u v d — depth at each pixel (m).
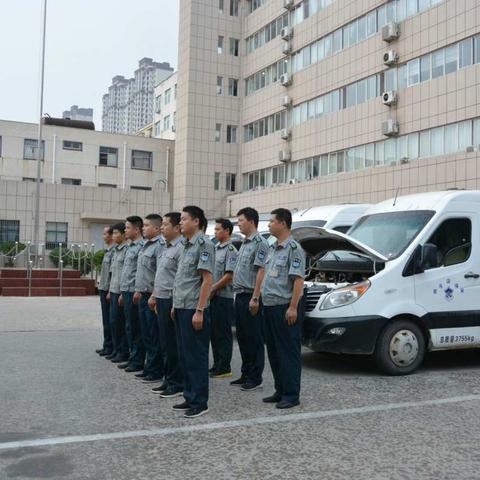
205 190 37.88
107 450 4.56
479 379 7.16
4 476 4.04
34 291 18.31
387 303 7.29
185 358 5.66
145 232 7.39
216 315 7.41
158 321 6.45
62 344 9.66
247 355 6.82
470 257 7.82
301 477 4.05
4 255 21.14
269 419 5.42
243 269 6.89
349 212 11.55
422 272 7.49
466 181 20.42
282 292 5.86
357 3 27.61
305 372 7.55
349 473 4.12
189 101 37.56
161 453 4.50
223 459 4.38
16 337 10.34
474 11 21.14
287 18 34.22
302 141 32.06
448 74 22.17
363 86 27.19
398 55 24.80
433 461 4.36
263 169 36.38
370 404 5.95
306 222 11.64
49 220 32.41
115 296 8.22
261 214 31.78
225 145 38.47
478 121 20.84
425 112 23.22
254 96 37.47
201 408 5.57
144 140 40.09
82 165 38.28
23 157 36.75
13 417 5.42
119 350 8.23
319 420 5.39
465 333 7.68
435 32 22.89
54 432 4.99
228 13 38.81
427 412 5.66
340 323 7.15
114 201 33.94
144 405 5.91
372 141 26.25
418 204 8.13
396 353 7.32
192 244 5.72
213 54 38.28
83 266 20.20
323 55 30.52
